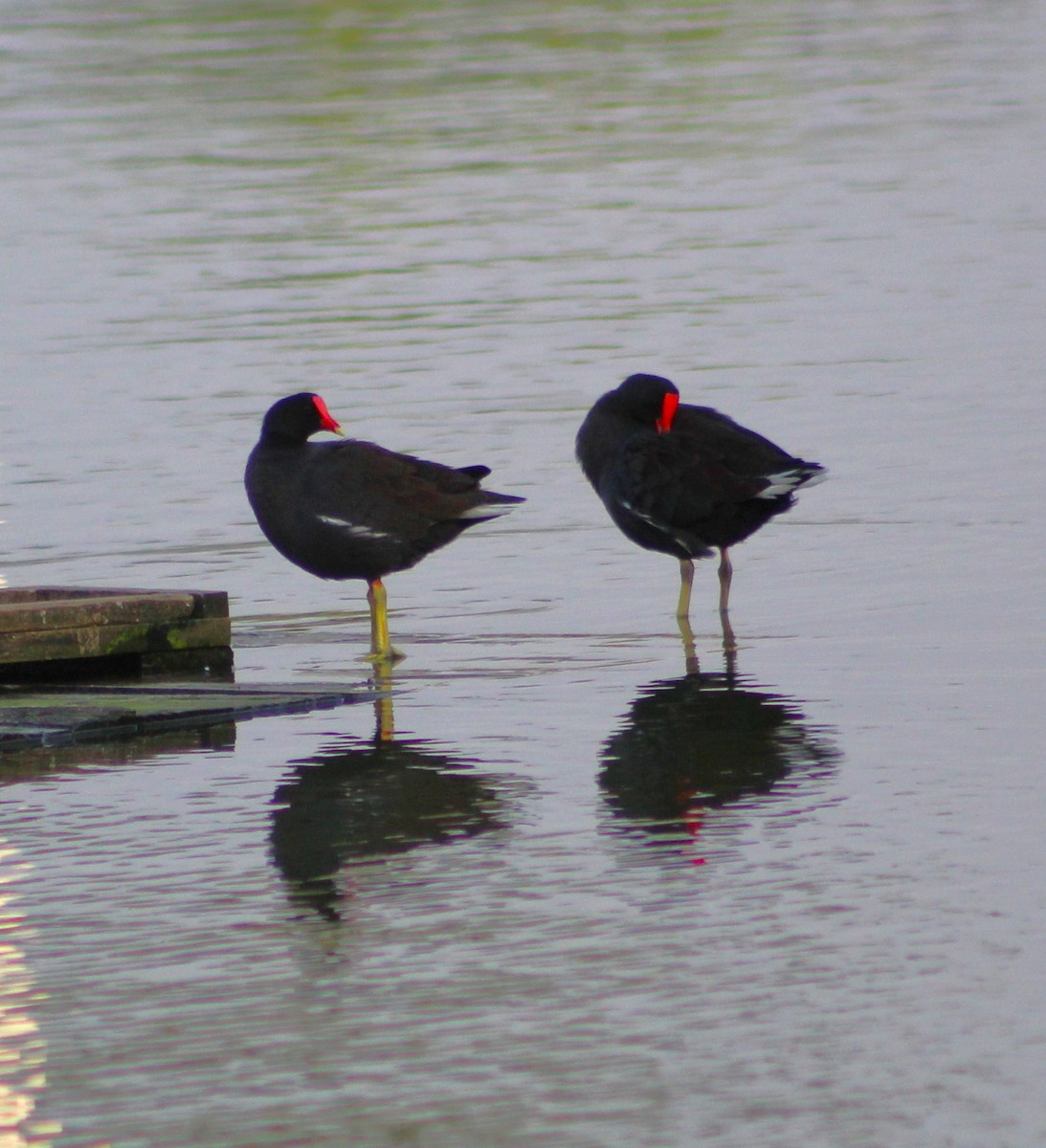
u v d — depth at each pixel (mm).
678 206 35938
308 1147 7016
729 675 13781
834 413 22750
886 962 8406
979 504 18797
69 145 42156
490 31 54406
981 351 25516
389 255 32531
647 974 8375
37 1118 7273
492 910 9211
